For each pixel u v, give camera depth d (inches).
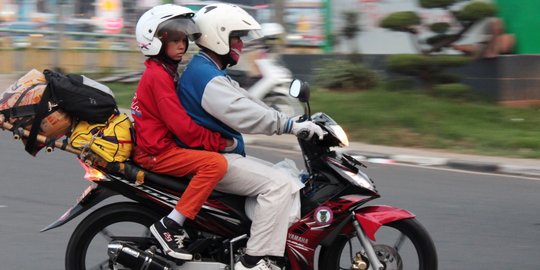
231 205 240.8
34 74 236.2
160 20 233.1
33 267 288.4
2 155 498.3
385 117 623.8
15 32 924.0
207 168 232.7
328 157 242.5
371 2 838.5
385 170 492.1
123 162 238.7
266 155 536.1
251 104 232.5
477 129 603.5
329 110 649.0
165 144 236.2
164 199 240.1
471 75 739.4
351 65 776.3
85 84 234.7
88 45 918.4
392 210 245.4
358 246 302.0
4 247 311.3
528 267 302.4
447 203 402.6
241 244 243.3
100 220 246.2
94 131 236.4
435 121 623.8
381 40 837.2
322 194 241.4
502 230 353.4
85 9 1030.4
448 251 320.5
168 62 239.6
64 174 446.3
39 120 230.4
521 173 491.2
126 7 1031.6
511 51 741.3
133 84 845.2
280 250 236.4
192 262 240.5
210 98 232.7
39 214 361.7
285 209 236.4
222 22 236.2
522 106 725.3
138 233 311.3
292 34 909.2
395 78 780.0
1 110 230.2
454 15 717.3
